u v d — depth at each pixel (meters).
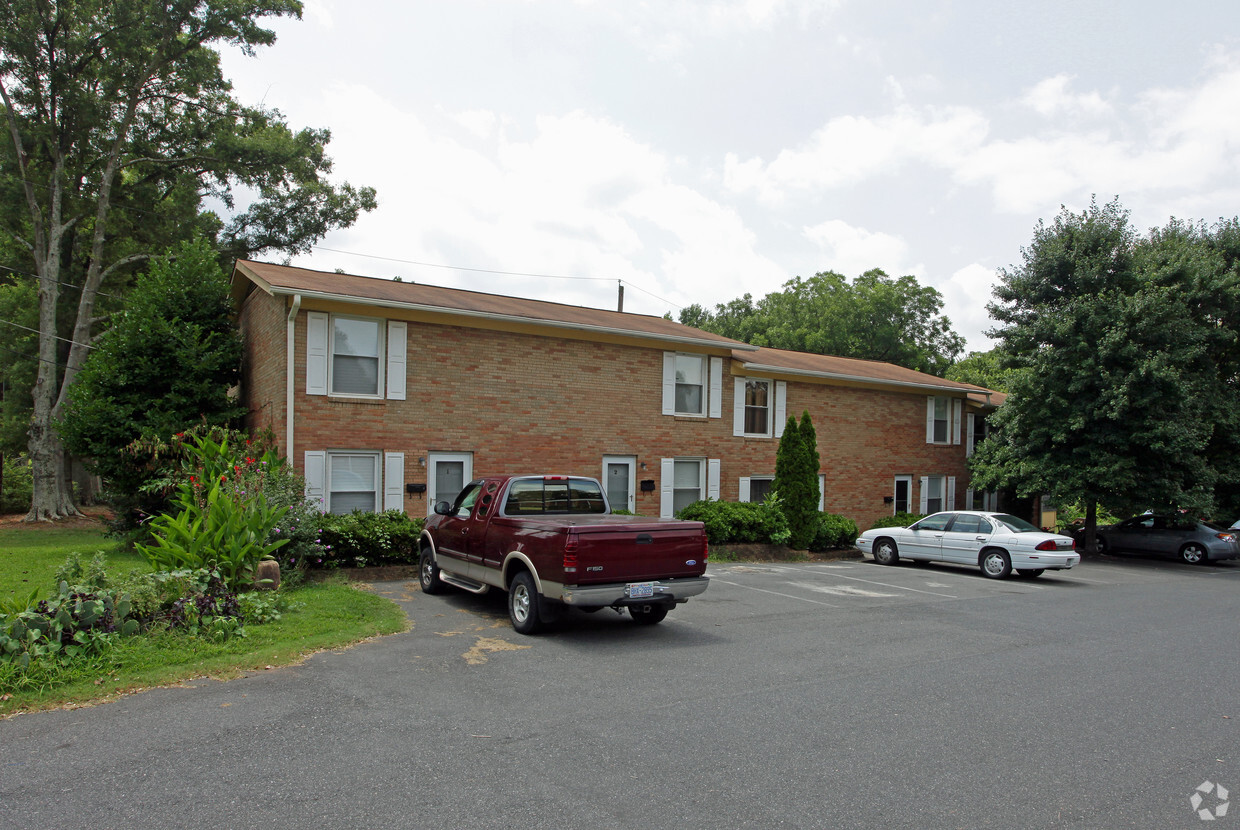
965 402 26.84
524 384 16.69
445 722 5.54
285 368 14.08
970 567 18.42
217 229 29.89
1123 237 22.17
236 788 4.31
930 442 25.59
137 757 4.77
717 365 20.12
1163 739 5.53
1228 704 6.48
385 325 15.11
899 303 49.56
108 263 29.77
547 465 16.98
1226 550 21.50
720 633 9.09
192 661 6.93
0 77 25.11
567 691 6.43
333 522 13.10
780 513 19.08
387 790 4.32
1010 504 27.84
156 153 28.22
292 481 12.52
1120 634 9.73
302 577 11.70
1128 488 21.64
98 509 31.78
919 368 49.53
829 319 49.19
